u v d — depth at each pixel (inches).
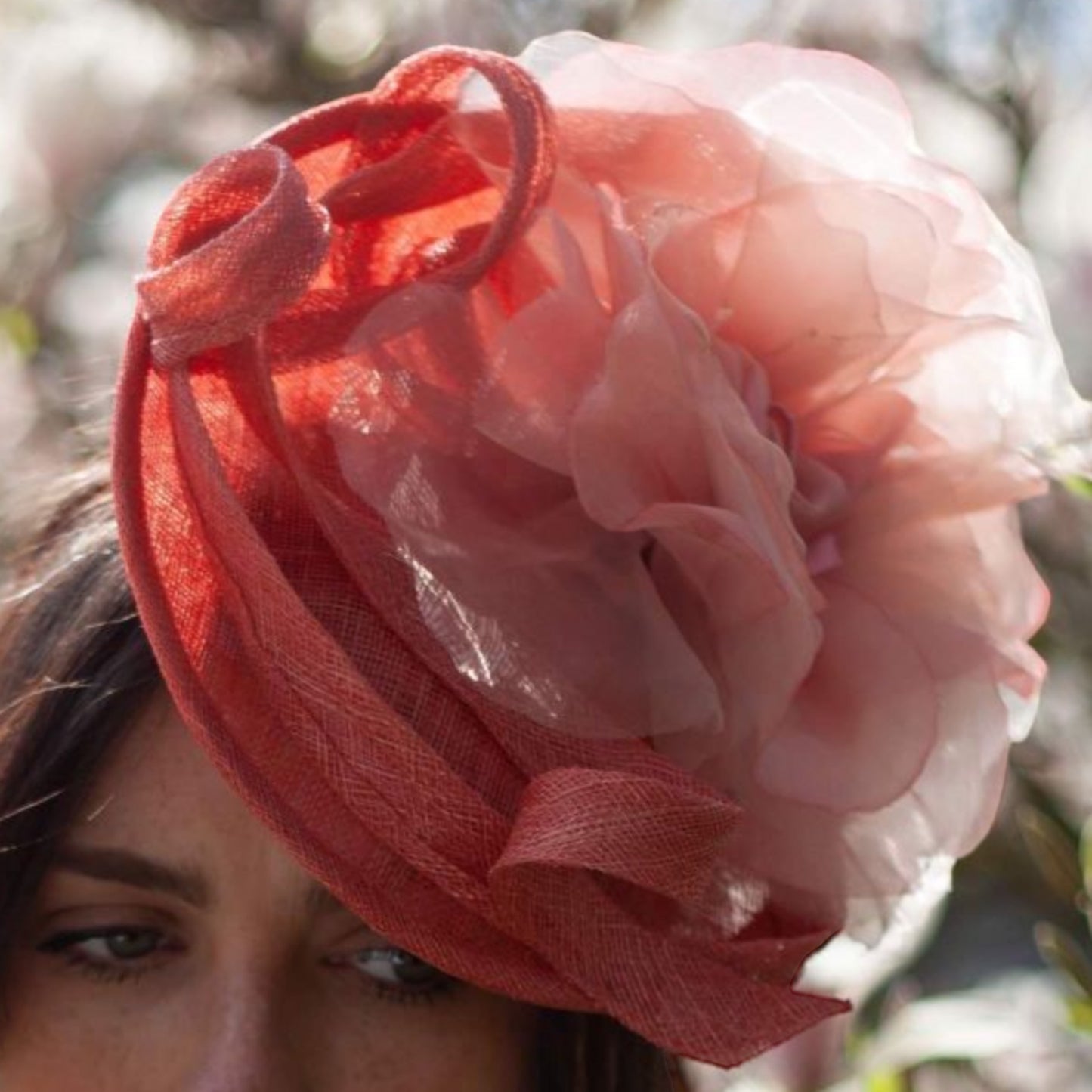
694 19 131.6
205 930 71.8
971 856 108.8
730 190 69.4
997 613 74.0
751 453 66.9
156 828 71.9
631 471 66.8
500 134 68.9
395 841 65.9
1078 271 125.5
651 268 66.6
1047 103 127.7
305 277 65.1
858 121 71.3
